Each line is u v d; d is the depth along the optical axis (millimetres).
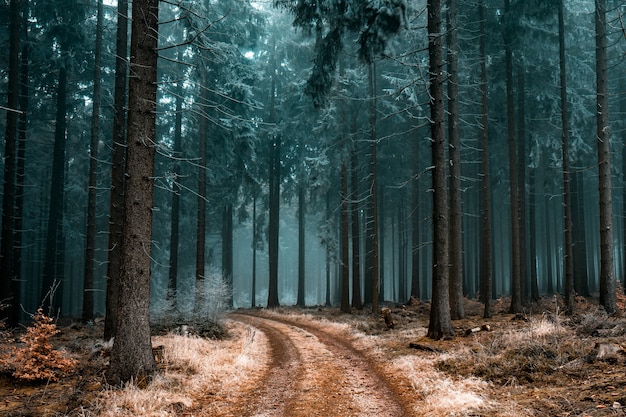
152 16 8898
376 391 8344
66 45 25000
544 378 7688
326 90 18250
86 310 18938
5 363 8938
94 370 9203
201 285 18125
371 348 13125
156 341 12359
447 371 9156
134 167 8586
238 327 19219
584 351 8625
